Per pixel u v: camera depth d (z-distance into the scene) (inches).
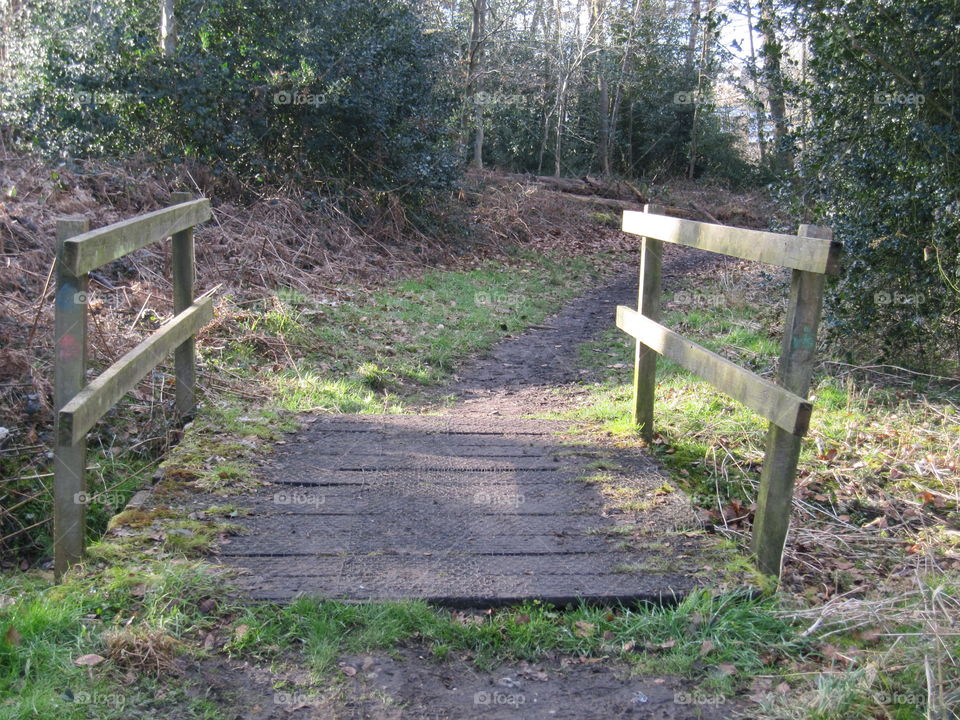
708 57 425.4
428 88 589.3
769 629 131.5
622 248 736.3
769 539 148.3
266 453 194.2
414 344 353.7
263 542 151.1
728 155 1235.2
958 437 238.2
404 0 601.0
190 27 499.5
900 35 286.5
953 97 279.3
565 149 1189.1
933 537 184.4
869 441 236.8
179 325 190.7
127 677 111.8
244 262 392.2
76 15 468.8
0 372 213.6
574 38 1126.4
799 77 340.2
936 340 313.9
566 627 130.8
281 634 125.0
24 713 101.0
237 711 109.1
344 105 513.7
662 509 170.7
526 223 713.6
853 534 184.9
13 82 456.4
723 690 117.5
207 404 228.2
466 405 283.6
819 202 325.4
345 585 136.9
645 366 215.0
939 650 117.5
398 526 160.2
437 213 600.4
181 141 486.6
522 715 112.2
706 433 230.4
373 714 110.6
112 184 411.8
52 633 117.3
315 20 537.0
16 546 185.8
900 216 294.7
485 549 151.8
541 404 285.7
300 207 494.9
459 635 127.6
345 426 219.1
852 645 129.0
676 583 141.1
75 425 126.6
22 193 346.6
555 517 166.2
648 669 122.0
